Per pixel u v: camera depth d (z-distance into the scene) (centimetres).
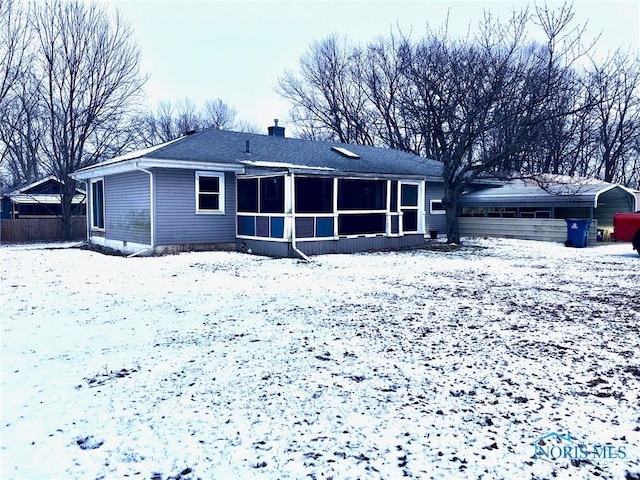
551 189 1861
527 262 1257
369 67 3653
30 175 3130
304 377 400
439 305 693
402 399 356
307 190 1534
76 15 2181
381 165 1797
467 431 306
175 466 264
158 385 382
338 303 705
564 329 558
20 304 696
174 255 1350
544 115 1716
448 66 1978
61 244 2006
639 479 252
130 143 2647
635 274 1030
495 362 440
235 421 319
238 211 1529
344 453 278
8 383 388
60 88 2225
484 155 1909
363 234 1543
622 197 1917
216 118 5694
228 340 508
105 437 298
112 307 677
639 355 461
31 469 262
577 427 312
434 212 2114
